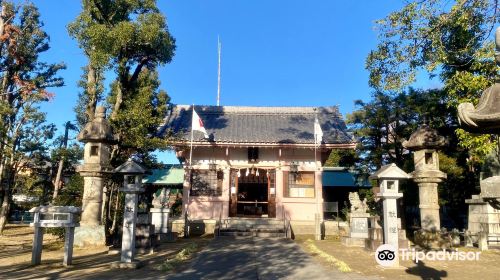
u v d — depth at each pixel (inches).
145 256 466.3
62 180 1053.8
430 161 588.4
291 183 851.4
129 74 715.4
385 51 465.7
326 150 844.0
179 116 949.8
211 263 412.8
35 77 908.6
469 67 490.9
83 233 546.6
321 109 1003.9
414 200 818.2
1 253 492.1
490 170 573.3
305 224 806.5
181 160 971.3
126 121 677.9
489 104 143.7
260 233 720.3
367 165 892.0
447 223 951.0
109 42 597.0
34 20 884.6
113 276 340.8
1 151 788.6
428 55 450.6
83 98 951.0
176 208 1084.5
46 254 480.1
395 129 841.5
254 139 821.9
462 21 409.1
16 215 1191.6
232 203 839.7
